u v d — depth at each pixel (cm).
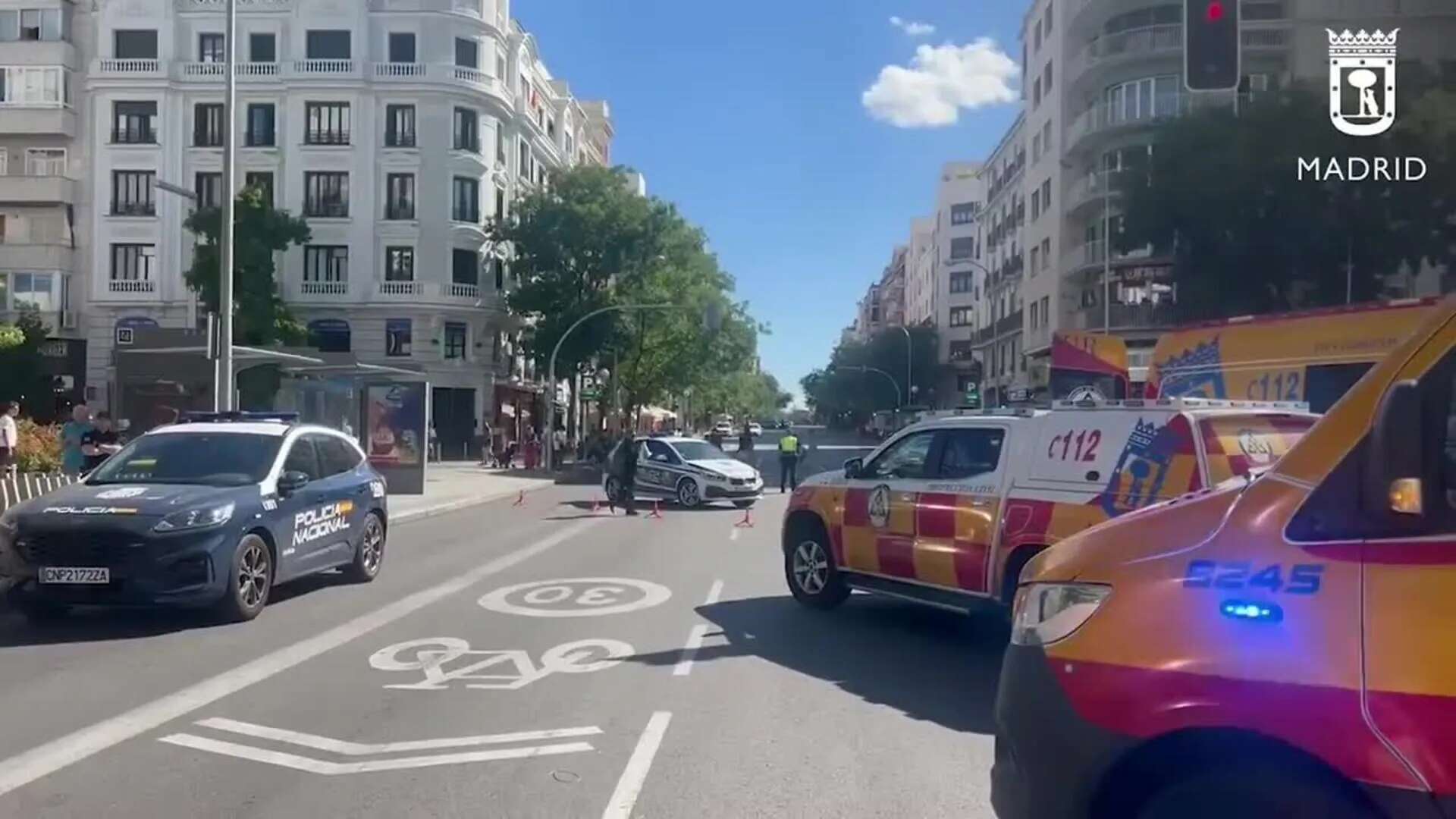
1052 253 5022
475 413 5259
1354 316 1515
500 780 566
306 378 2652
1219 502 349
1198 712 321
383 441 2642
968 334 9150
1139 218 2770
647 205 5250
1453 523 299
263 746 623
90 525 923
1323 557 312
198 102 5025
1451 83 2775
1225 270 2714
